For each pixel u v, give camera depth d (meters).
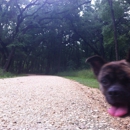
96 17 52.81
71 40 60.38
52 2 45.66
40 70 65.69
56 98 11.27
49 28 53.31
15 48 45.41
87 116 8.16
